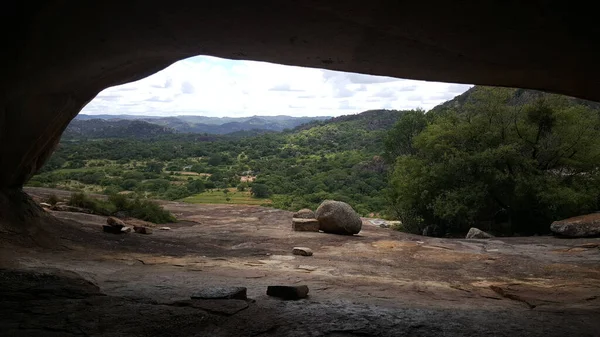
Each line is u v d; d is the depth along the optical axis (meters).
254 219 17.23
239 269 7.82
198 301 4.47
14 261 6.13
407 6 4.02
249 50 5.22
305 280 7.02
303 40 4.82
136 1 4.59
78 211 13.82
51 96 6.72
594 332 4.12
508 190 17.89
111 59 5.96
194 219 16.78
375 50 4.83
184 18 4.74
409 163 21.31
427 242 12.55
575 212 16.98
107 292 5.04
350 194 38.31
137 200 15.52
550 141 18.59
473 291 6.91
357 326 3.87
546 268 9.05
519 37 4.18
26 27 4.98
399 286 7.00
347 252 10.46
